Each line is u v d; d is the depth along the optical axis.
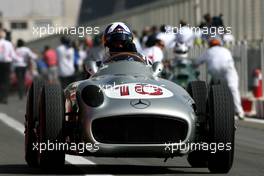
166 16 74.50
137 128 22.31
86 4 117.12
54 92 23.11
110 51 25.34
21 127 41.03
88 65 25.42
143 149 22.34
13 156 28.83
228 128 22.88
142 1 96.69
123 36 25.23
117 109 22.19
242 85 52.91
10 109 56.09
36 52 103.50
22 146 32.25
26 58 70.44
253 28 57.38
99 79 24.03
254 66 51.94
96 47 63.72
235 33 60.94
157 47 48.34
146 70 24.78
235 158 28.98
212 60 47.56
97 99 22.50
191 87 24.92
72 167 25.39
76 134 23.00
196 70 54.84
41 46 108.50
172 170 24.94
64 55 74.12
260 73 51.44
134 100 22.47
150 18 79.56
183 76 53.62
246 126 42.97
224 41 54.44
